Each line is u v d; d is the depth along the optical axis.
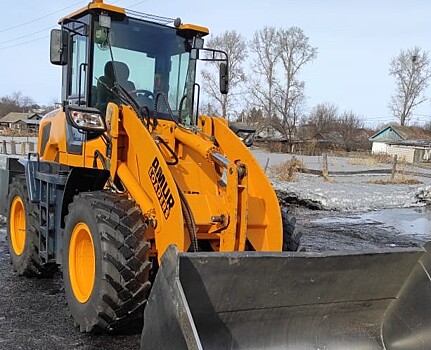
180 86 5.14
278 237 4.10
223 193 4.02
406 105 72.62
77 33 4.91
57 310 4.66
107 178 4.48
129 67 4.84
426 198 15.30
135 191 4.00
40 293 5.13
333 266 3.19
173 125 4.45
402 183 20.08
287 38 60.72
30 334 4.09
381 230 10.42
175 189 3.66
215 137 4.70
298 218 11.64
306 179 19.12
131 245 3.74
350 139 59.31
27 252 5.41
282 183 15.60
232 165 3.76
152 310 2.68
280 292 3.11
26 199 5.52
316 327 3.38
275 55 61.00
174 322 2.53
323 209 13.30
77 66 4.95
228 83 5.46
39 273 5.55
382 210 13.71
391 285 3.49
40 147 5.92
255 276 2.96
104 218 3.84
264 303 3.10
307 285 3.17
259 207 4.25
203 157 4.13
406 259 3.43
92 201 4.04
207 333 2.98
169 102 5.06
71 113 4.12
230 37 59.44
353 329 3.51
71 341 3.98
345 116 64.94
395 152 55.53
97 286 3.80
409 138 58.72
